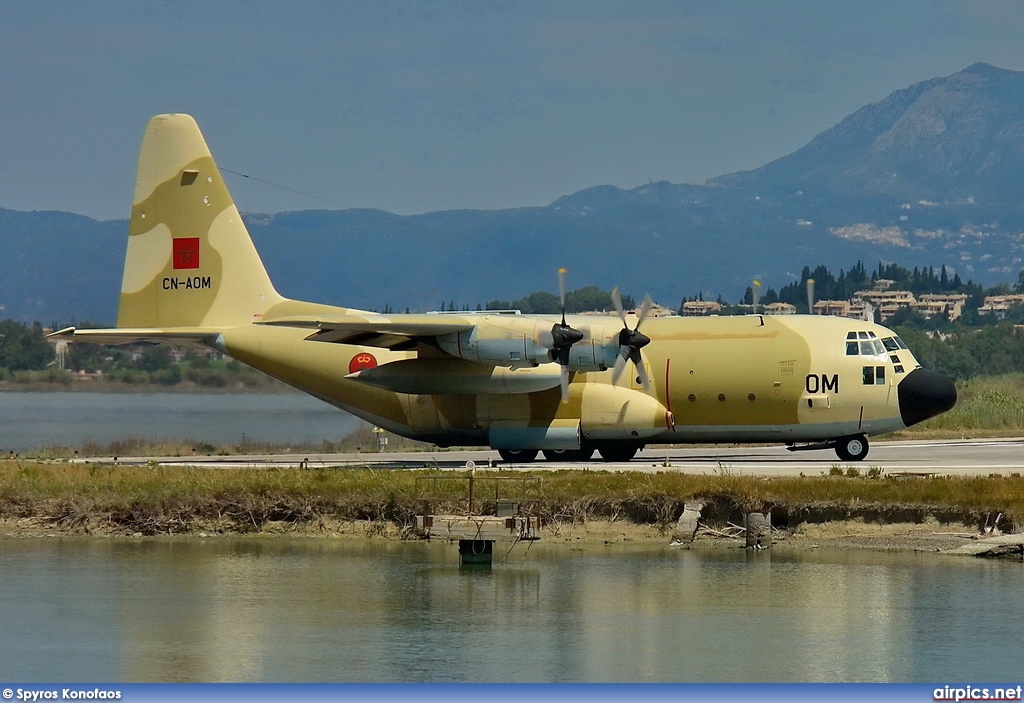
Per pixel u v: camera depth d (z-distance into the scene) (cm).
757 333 14350
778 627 8700
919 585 9669
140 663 8000
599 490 11500
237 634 8600
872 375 14038
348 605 9244
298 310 15338
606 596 9462
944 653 8125
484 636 8556
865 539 10981
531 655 8150
